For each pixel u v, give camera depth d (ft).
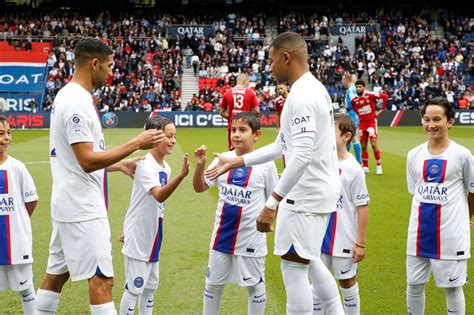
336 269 13.39
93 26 126.52
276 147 12.37
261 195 13.41
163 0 137.80
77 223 11.60
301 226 11.43
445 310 14.98
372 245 21.45
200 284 16.98
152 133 11.57
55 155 11.87
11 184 13.67
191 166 43.39
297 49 11.54
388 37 123.75
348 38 125.59
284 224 11.60
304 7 141.49
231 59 116.57
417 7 141.28
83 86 11.96
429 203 12.78
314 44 122.21
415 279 13.03
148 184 13.10
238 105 36.29
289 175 10.89
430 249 12.68
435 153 12.95
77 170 11.64
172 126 13.91
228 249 13.25
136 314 15.07
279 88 35.68
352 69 113.50
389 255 20.10
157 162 13.92
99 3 137.90
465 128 90.38
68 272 12.60
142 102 102.68
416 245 12.89
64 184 11.66
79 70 11.98
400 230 23.82
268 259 19.83
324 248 13.38
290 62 11.60
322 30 124.36
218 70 114.42
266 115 97.45
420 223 12.87
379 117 97.96
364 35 124.98
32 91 110.11
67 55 114.42
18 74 111.65
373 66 114.52
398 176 39.19
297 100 11.12
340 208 13.33
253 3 140.67
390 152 54.70
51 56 113.80
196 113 98.68
